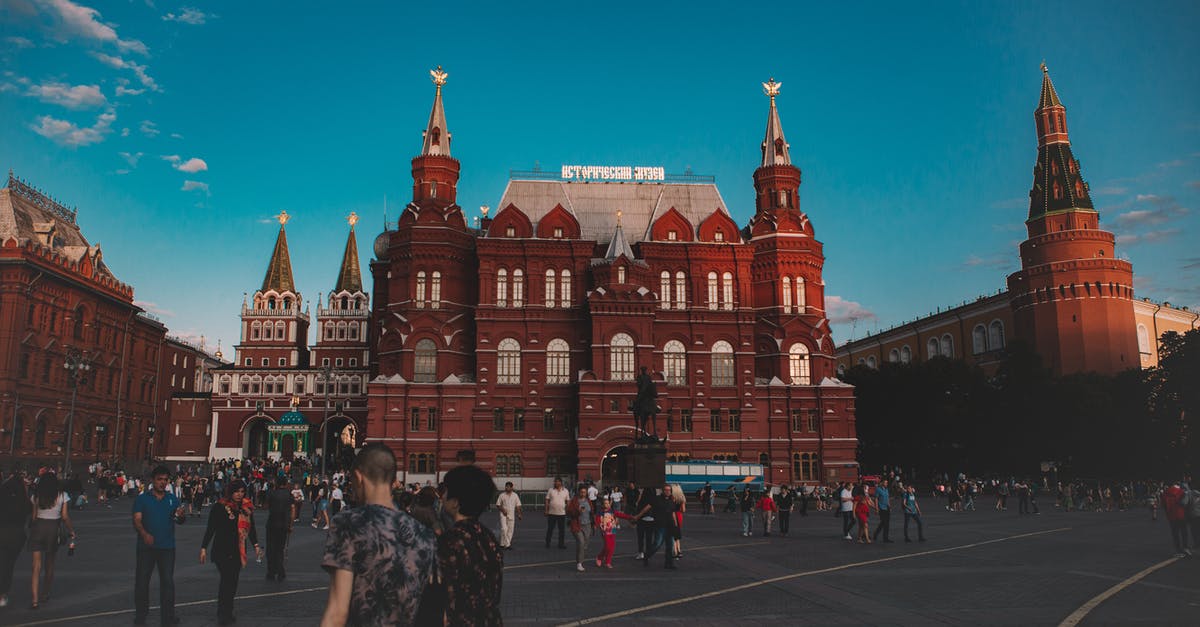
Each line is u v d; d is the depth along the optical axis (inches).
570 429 3198.8
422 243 3312.0
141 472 4207.7
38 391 3595.0
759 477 2891.2
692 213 3651.6
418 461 3129.9
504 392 3196.4
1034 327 4680.1
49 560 765.3
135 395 4650.6
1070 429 3769.7
